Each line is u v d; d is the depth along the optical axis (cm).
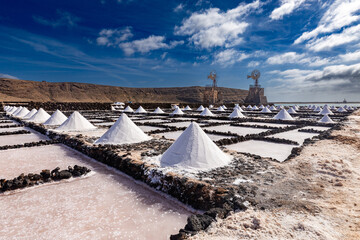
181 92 14388
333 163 594
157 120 2252
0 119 2170
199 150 589
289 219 316
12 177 587
